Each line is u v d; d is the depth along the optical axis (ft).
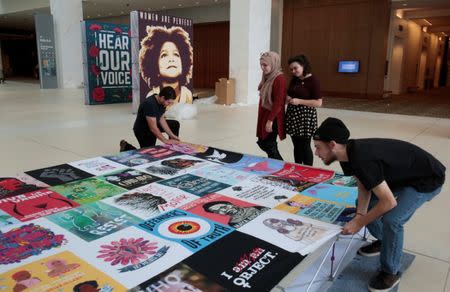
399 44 55.36
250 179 10.05
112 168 10.95
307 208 8.11
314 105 11.05
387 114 31.37
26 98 38.22
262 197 8.77
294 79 11.53
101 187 9.37
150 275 5.59
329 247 6.58
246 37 35.73
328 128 6.14
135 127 14.75
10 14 67.31
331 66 49.39
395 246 6.48
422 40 66.03
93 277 5.53
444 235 8.90
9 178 9.99
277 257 6.10
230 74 37.35
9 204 8.25
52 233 6.93
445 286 6.85
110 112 29.07
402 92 58.49
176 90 30.63
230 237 6.77
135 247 6.41
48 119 24.86
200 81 66.54
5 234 6.86
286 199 8.66
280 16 51.93
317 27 49.57
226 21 58.70
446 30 71.05
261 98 11.73
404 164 6.21
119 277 5.53
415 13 52.95
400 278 6.93
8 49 104.17
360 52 46.88
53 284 5.34
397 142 6.41
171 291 5.21
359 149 6.06
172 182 9.79
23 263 5.90
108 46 34.45
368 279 6.91
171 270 5.73
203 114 29.32
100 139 18.86
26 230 7.04
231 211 7.93
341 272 7.09
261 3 36.32
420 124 26.09
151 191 9.12
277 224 7.31
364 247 7.73
